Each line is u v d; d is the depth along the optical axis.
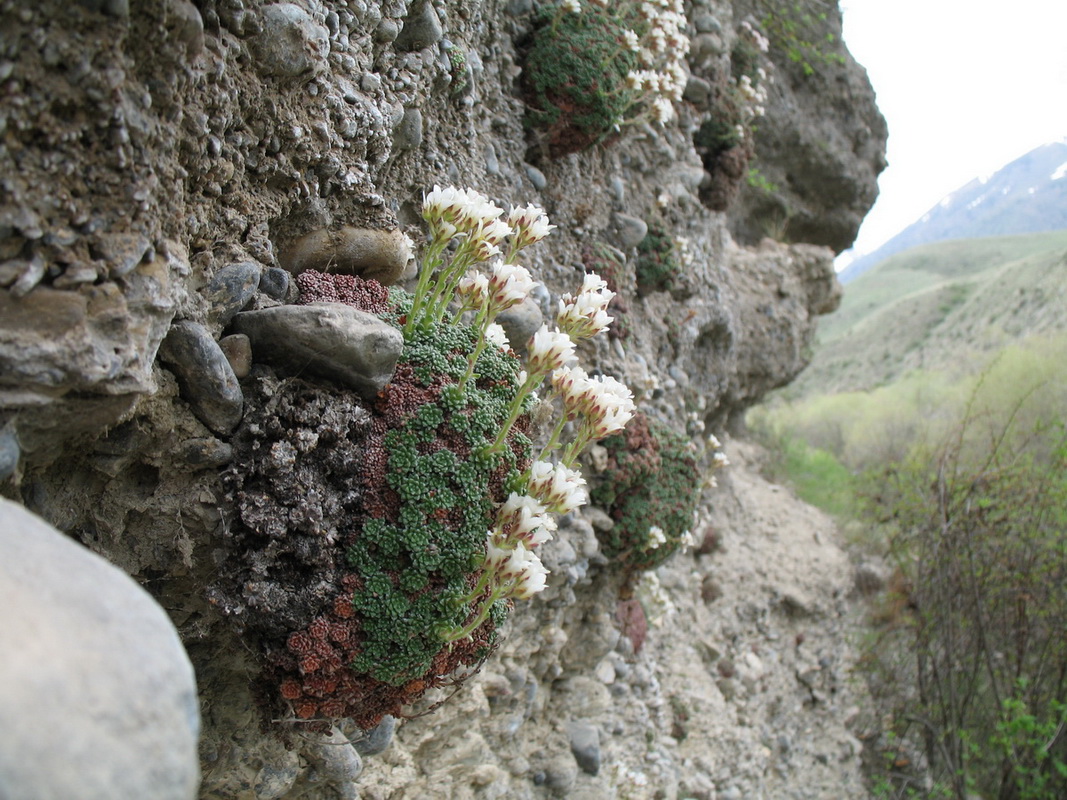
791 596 7.17
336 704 2.19
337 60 2.44
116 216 1.65
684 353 5.59
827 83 8.73
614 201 4.71
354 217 2.61
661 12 4.43
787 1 8.23
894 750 7.36
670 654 5.64
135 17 1.60
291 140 2.25
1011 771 7.18
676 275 5.14
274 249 2.45
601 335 4.21
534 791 3.83
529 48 3.89
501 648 3.45
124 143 1.62
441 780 3.24
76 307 1.57
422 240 3.14
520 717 3.69
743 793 5.56
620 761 4.40
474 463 2.35
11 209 1.46
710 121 6.07
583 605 4.24
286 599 2.08
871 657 7.47
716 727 5.52
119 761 0.98
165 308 1.78
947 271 33.16
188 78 1.79
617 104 3.96
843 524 8.61
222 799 2.44
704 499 6.69
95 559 1.21
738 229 8.26
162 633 1.16
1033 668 7.34
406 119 2.84
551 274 4.09
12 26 1.42
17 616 1.01
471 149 3.43
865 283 35.25
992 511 7.48
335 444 2.22
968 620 7.36
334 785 2.69
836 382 22.19
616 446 4.11
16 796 0.89
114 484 1.99
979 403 9.98
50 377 1.52
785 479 9.29
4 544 1.11
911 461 8.22
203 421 2.05
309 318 2.13
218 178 2.04
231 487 2.09
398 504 2.24
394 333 2.26
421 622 2.21
